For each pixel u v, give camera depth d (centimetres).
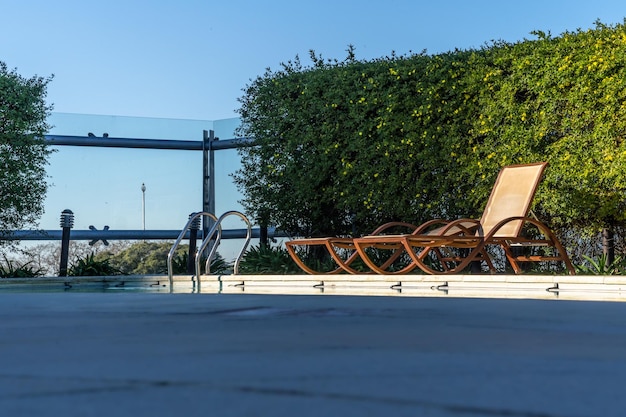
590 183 920
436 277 708
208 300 340
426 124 1041
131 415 96
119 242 1273
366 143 1083
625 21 911
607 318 236
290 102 1149
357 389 114
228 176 1310
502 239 805
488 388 115
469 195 1014
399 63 1068
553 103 945
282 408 100
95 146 1281
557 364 139
